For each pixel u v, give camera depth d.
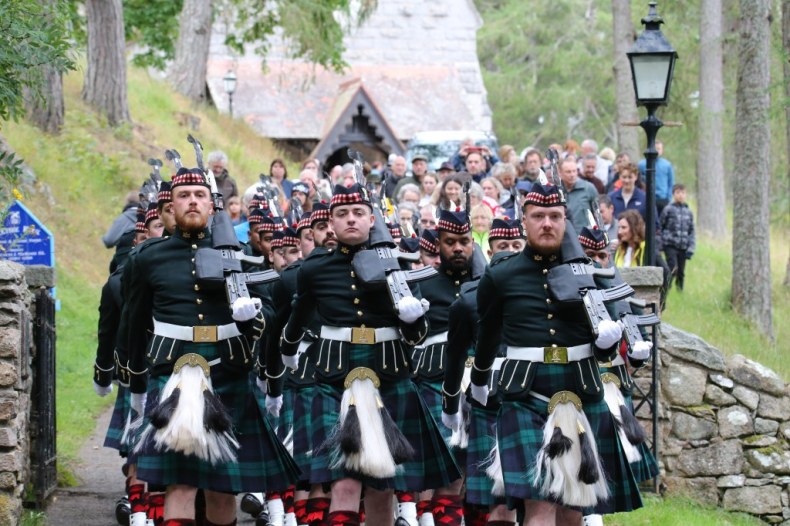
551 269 16.97
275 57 89.31
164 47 77.00
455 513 19.27
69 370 34.22
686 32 71.88
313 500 18.78
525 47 124.62
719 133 65.88
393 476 17.72
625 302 20.70
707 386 27.03
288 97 86.06
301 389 19.56
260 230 23.06
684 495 26.95
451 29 96.94
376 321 18.11
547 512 16.70
